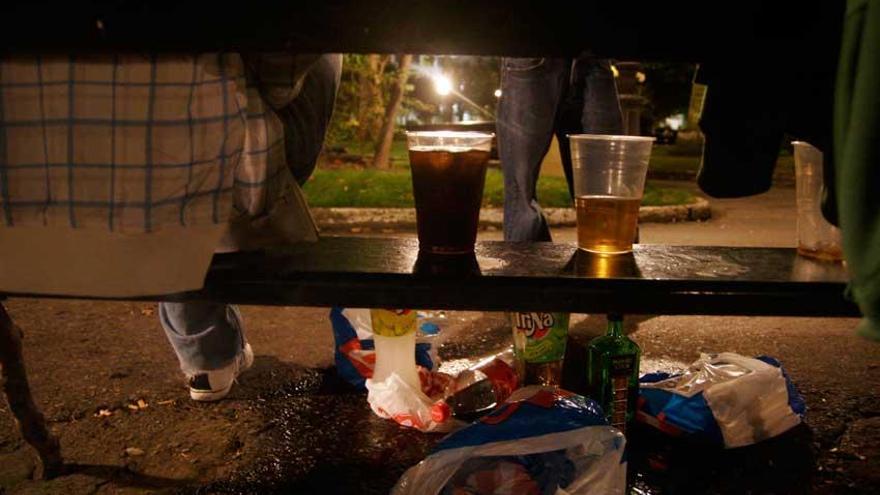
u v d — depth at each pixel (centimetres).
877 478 213
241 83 152
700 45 146
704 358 252
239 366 272
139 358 310
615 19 143
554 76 276
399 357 246
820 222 190
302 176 192
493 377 246
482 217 680
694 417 225
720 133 155
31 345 325
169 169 149
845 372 297
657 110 2603
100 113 148
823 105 146
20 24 143
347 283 162
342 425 246
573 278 164
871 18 113
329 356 314
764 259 192
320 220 695
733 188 160
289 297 163
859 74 115
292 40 145
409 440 235
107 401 265
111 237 150
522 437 179
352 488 208
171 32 144
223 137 151
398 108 1252
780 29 144
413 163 178
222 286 161
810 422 248
